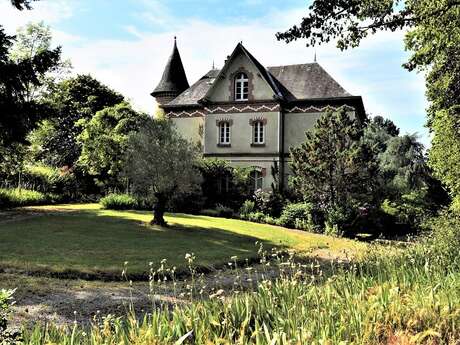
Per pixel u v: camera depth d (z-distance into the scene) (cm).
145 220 2308
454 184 1666
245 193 3297
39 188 3183
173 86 4316
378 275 646
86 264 1291
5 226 1886
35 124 2270
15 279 1091
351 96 3378
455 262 750
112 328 553
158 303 929
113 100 5131
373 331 460
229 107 3550
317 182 2769
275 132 3450
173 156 2058
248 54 3519
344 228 2623
